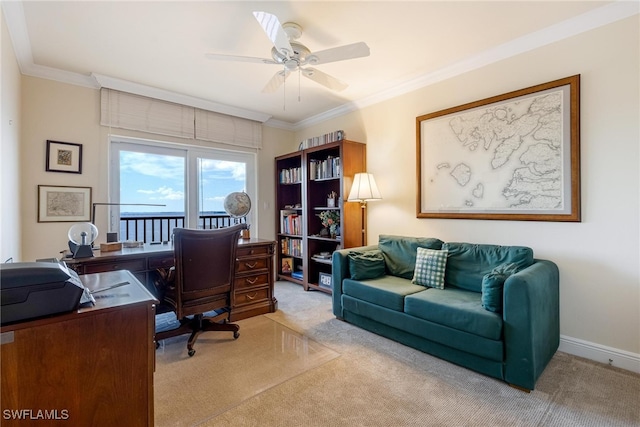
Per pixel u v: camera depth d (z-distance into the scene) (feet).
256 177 15.02
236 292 9.86
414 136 10.82
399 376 6.51
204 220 13.46
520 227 8.29
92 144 10.43
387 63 9.43
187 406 5.55
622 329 6.79
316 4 6.57
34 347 3.09
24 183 9.17
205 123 12.98
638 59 6.55
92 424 3.42
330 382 6.30
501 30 7.66
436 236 10.19
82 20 7.08
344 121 13.44
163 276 8.26
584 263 7.26
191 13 6.87
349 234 11.84
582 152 7.23
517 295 5.92
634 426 4.97
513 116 8.27
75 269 7.22
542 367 6.36
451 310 6.80
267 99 12.54
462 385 6.16
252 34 7.75
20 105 8.90
